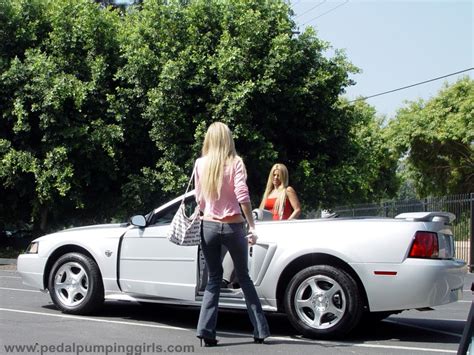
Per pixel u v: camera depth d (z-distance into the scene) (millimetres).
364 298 7711
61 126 20609
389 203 26734
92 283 9172
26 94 20734
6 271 18875
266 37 20500
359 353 7129
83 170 21312
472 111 33219
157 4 20984
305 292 7852
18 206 24672
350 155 22891
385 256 7551
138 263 8844
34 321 8797
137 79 20703
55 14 21766
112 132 20672
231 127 19625
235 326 8812
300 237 7926
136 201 21422
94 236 9281
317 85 20609
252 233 7121
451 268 7727
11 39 21953
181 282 8477
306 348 7305
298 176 21156
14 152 20984
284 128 21453
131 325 8617
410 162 37188
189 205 8828
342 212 30719
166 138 20406
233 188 7191
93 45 21859
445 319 9922
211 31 21000
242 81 19797
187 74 20000
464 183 36469
